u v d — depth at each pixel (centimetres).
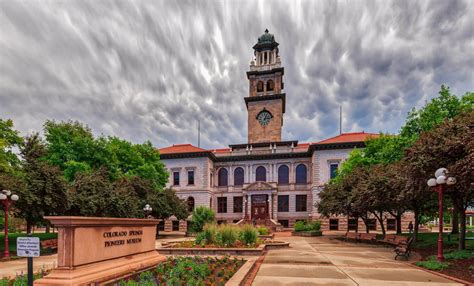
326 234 3669
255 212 4866
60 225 691
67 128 2994
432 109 2317
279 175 5081
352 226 4266
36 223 2275
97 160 3027
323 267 1152
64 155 2864
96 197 2341
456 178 1248
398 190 1867
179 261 1114
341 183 2870
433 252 1562
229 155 5344
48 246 1719
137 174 3594
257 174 5178
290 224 4809
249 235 1800
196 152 5078
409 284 870
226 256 1343
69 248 688
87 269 728
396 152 2544
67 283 645
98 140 3109
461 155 1293
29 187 1875
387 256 1513
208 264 1092
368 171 2675
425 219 3541
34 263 1377
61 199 2009
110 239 840
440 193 1286
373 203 2153
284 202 4925
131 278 818
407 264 1246
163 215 3466
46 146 3031
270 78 5628
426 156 1409
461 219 1499
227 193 5216
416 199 1850
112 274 779
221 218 5131
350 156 3672
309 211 4784
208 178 5081
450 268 1102
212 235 1850
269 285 845
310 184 4850
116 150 3491
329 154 4578
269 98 5481
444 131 1436
